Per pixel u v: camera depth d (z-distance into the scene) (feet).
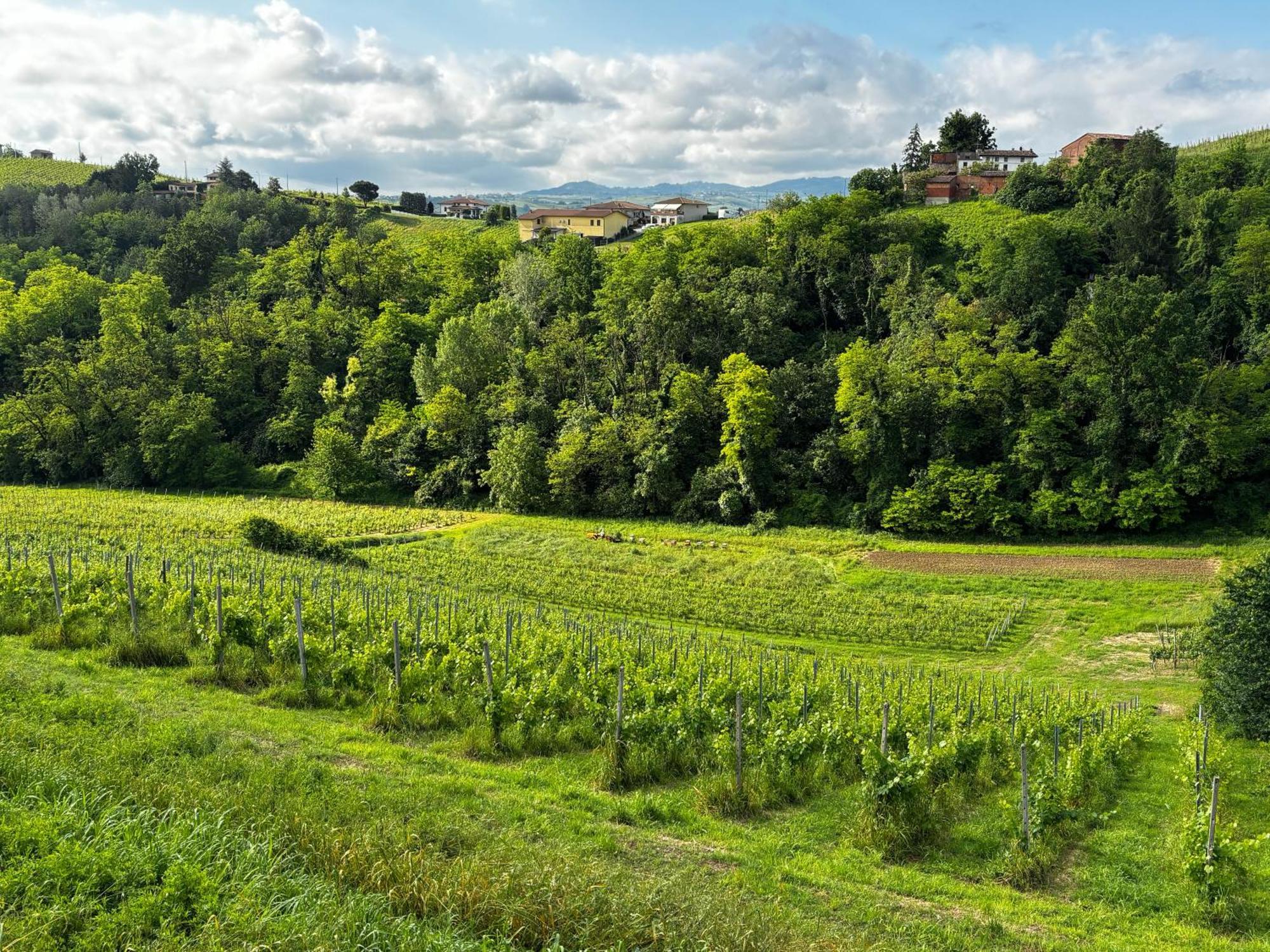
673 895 39.65
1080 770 70.69
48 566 115.65
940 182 395.55
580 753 71.41
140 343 321.73
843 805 64.49
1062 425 230.07
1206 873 51.78
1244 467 211.61
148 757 47.39
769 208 404.16
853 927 44.27
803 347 303.48
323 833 38.93
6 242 436.35
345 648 85.76
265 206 517.55
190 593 91.35
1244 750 89.35
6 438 291.58
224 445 301.84
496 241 434.71
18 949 26.18
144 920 28.76
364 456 291.79
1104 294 229.04
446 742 68.64
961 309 262.88
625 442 263.08
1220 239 277.03
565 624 127.24
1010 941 45.11
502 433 274.36
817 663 105.40
